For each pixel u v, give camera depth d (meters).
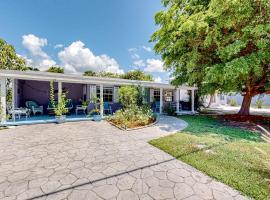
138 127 8.20
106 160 4.17
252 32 6.98
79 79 10.66
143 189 2.90
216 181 3.19
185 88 15.53
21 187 2.93
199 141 5.72
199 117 12.54
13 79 9.81
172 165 3.90
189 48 10.14
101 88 11.59
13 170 3.59
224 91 10.35
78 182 3.12
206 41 8.38
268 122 9.82
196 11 9.79
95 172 3.52
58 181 3.15
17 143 5.57
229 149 4.91
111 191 2.84
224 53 7.89
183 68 11.00
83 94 15.04
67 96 14.48
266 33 6.79
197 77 10.11
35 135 6.68
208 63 9.76
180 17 9.52
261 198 2.63
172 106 15.90
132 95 11.38
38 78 9.35
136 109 10.38
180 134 6.82
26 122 8.99
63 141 5.86
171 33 10.03
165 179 3.25
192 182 3.14
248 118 10.66
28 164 3.90
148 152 4.77
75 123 9.60
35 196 2.69
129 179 3.24
